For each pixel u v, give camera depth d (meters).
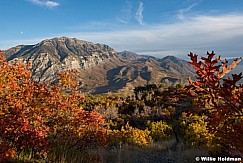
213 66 2.72
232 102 2.73
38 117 7.43
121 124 22.64
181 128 16.92
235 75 2.59
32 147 6.95
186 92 2.98
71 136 8.77
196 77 2.86
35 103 8.09
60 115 8.86
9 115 6.51
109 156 9.43
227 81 2.64
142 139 15.14
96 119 9.07
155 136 17.48
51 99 8.52
